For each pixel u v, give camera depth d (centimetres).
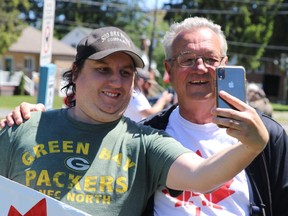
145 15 6044
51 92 514
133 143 235
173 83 282
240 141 194
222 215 251
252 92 695
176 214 250
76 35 5497
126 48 234
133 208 231
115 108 236
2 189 224
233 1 4628
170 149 229
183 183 219
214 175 206
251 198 259
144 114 483
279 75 5244
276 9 4678
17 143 240
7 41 3669
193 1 4725
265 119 270
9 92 3719
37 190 229
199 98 269
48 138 238
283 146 264
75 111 244
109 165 230
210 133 271
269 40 4753
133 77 243
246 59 4688
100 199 226
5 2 3712
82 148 234
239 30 4631
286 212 264
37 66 4578
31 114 248
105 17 6075
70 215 214
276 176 262
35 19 5694
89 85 236
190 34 273
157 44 5384
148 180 235
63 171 230
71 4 6128
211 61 271
